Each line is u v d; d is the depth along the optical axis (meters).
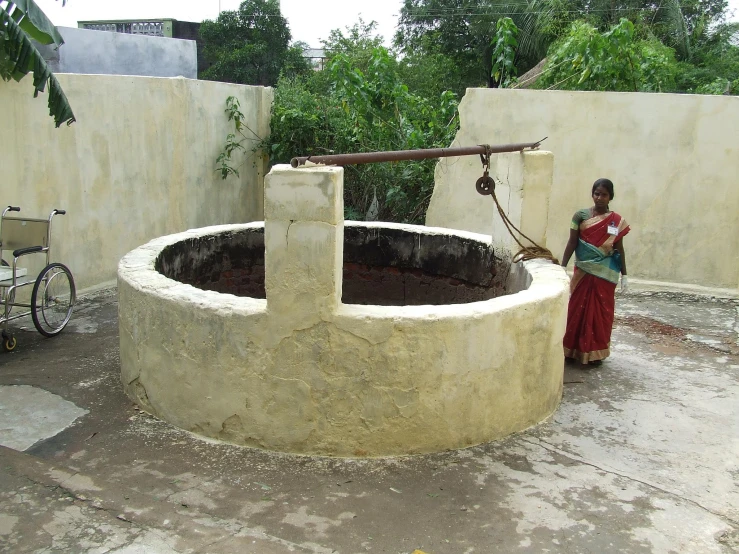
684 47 16.20
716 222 7.39
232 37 20.45
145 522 3.00
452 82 18.94
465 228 8.07
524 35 17.55
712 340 5.96
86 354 5.12
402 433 3.61
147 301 3.91
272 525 3.01
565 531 3.05
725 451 3.88
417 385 3.55
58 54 10.60
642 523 3.13
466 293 5.66
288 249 3.42
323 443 3.61
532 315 3.88
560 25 16.61
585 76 8.55
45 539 2.87
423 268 5.91
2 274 5.02
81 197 6.71
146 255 4.68
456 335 3.56
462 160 7.91
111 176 7.07
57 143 6.37
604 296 5.02
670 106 7.30
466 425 3.73
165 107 7.77
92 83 6.71
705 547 2.97
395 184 9.12
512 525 3.08
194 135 8.35
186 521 3.02
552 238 7.90
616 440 3.96
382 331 3.47
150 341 3.95
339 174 3.39
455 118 9.18
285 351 3.54
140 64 12.30
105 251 7.09
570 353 5.20
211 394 3.74
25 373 4.71
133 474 3.41
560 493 3.36
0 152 5.78
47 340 5.43
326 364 3.52
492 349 3.71
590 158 7.64
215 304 3.67
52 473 3.37
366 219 9.51
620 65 8.55
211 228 5.72
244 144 9.48
